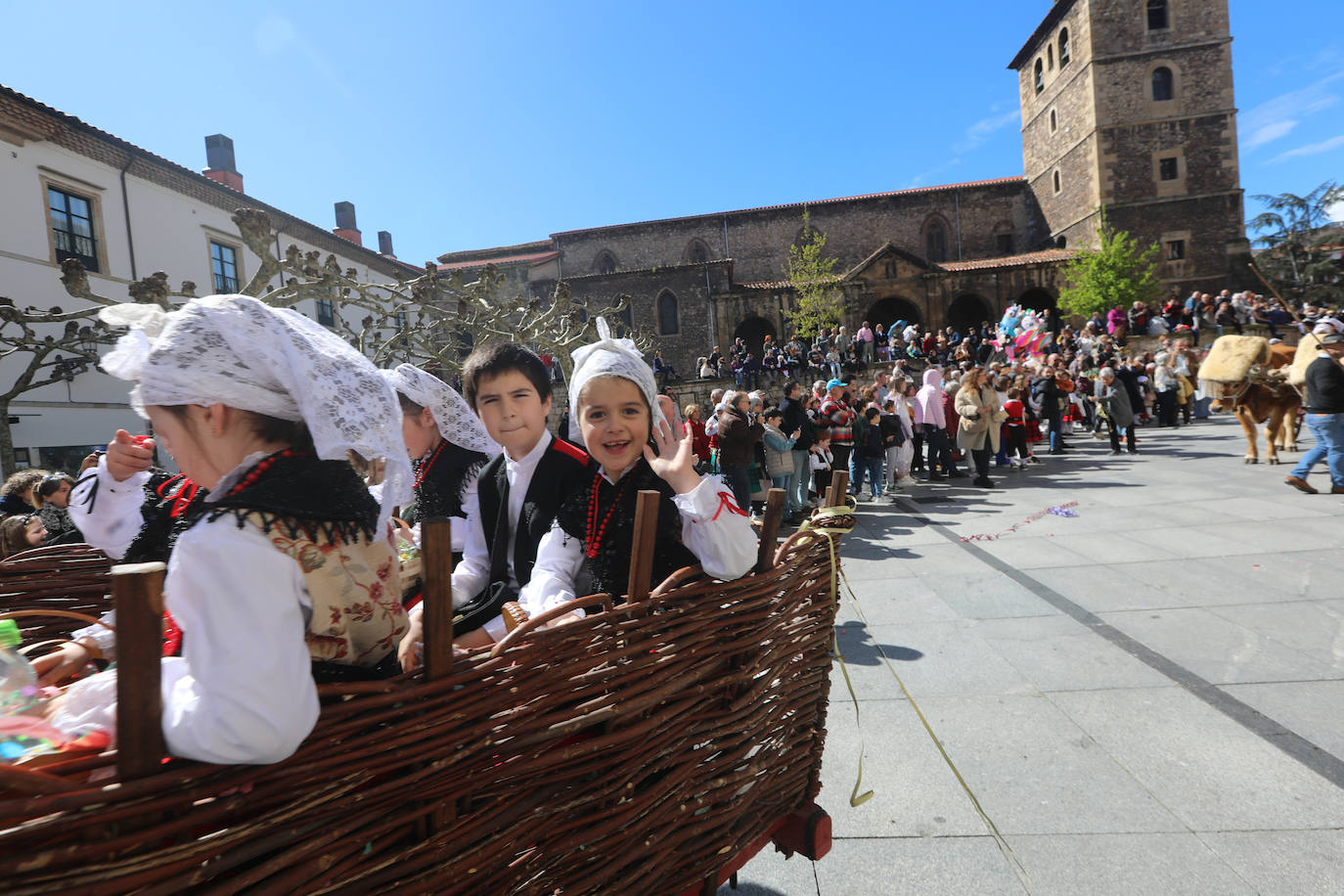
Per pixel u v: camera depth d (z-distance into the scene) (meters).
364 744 0.87
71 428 12.80
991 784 2.57
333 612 0.95
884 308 32.75
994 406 9.55
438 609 0.94
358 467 1.10
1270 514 6.24
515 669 1.03
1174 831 2.23
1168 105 29.17
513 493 2.05
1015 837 2.27
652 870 1.28
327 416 0.95
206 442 0.98
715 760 1.38
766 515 1.46
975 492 9.21
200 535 0.82
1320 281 29.56
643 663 1.19
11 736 0.87
